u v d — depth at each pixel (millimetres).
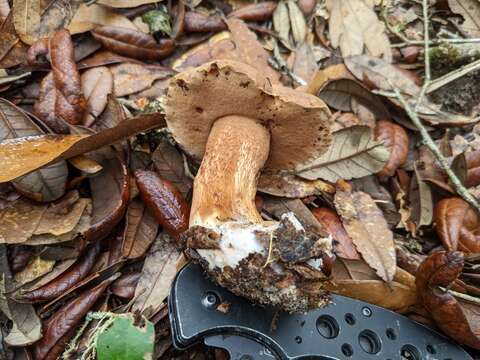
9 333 151
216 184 158
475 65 226
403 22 257
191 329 141
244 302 148
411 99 228
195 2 239
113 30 213
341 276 177
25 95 197
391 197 207
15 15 201
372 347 152
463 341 158
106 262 170
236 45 231
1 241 155
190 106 170
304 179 198
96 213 170
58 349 153
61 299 161
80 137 169
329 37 248
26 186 165
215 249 144
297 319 148
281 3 248
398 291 170
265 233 144
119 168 176
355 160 202
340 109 225
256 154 168
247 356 141
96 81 202
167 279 168
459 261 146
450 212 189
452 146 218
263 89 152
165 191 171
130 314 150
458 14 254
